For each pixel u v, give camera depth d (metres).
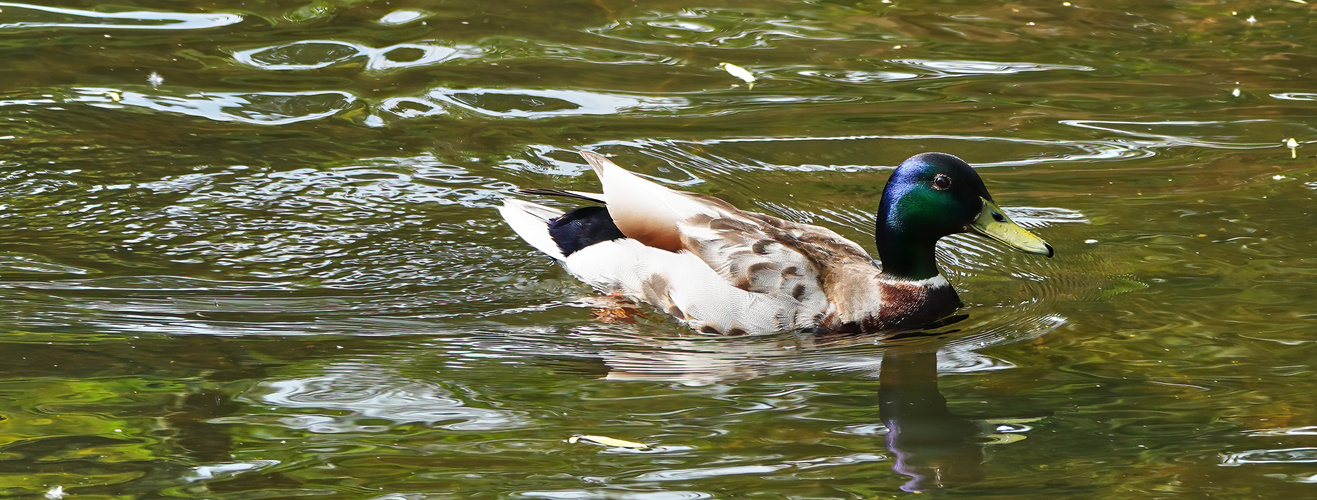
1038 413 9.32
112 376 9.73
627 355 10.55
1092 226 12.92
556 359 10.40
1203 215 13.09
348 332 10.70
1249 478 8.20
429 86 16.41
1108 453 8.61
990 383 9.91
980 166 14.48
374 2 19.67
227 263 11.84
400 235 12.61
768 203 13.54
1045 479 8.26
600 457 8.60
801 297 11.20
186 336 10.47
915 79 17.27
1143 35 19.25
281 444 8.73
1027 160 14.64
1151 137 15.29
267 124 14.98
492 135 15.02
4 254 11.73
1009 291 11.88
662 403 9.55
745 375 10.16
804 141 15.11
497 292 11.70
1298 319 10.77
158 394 9.45
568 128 15.29
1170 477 8.24
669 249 11.72
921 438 8.89
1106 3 20.83
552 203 13.41
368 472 8.33
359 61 17.23
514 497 8.02
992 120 15.84
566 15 19.56
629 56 17.84
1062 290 11.70
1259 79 17.28
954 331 11.10
